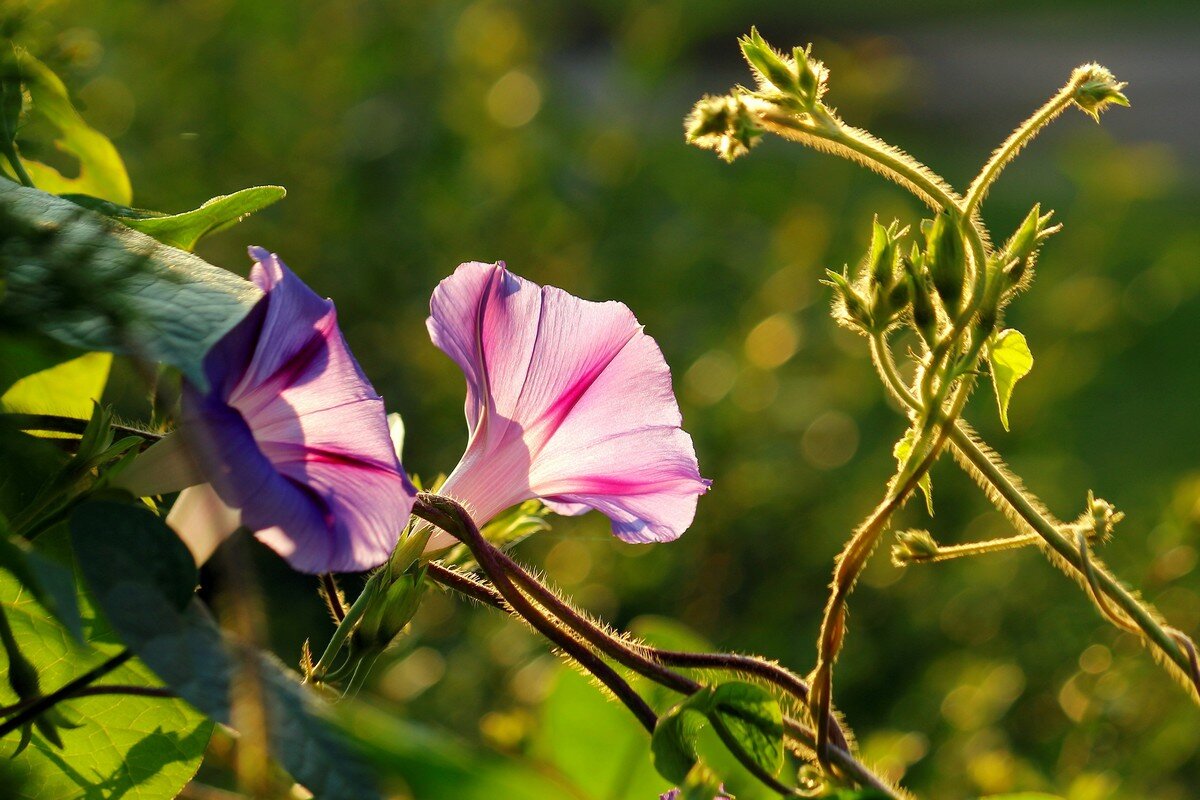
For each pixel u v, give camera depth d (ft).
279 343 2.27
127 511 2.16
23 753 2.32
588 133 6.33
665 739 2.30
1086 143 6.57
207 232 2.40
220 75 5.31
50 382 2.46
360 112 5.72
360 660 2.35
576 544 5.04
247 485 2.19
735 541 5.22
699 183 6.48
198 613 2.16
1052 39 23.31
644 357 2.51
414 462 5.03
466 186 5.67
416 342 5.22
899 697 5.03
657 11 6.54
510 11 6.99
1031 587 5.21
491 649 4.35
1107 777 3.64
